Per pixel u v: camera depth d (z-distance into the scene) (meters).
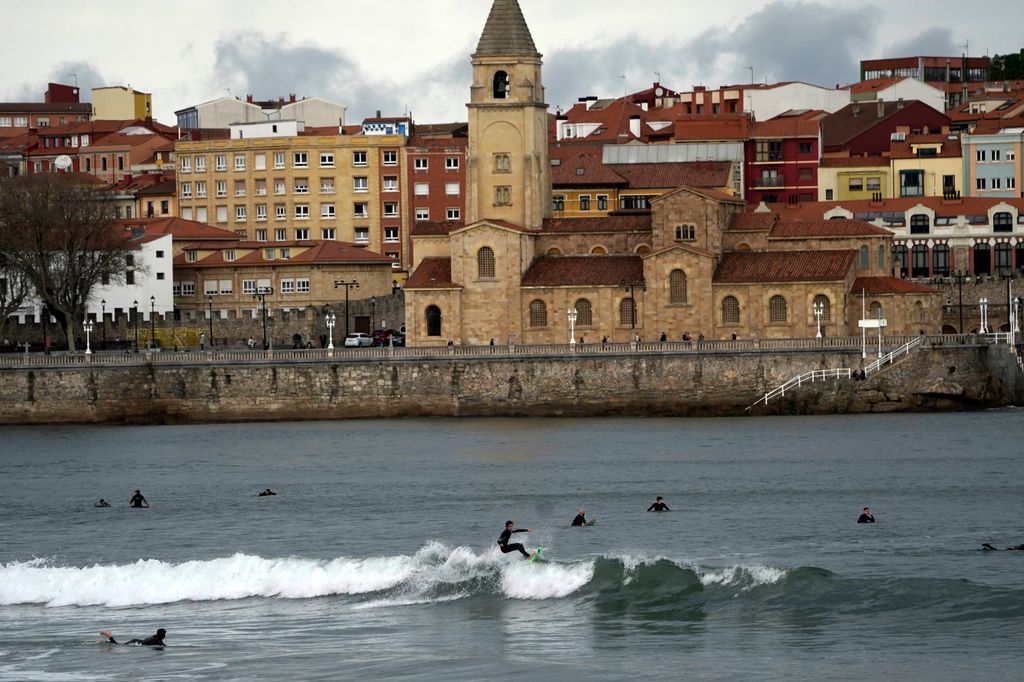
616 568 167.38
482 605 162.62
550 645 149.00
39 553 190.38
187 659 146.25
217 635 154.00
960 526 194.12
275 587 169.25
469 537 193.62
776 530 193.75
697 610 158.38
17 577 172.12
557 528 197.88
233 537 197.12
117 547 192.50
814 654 144.38
